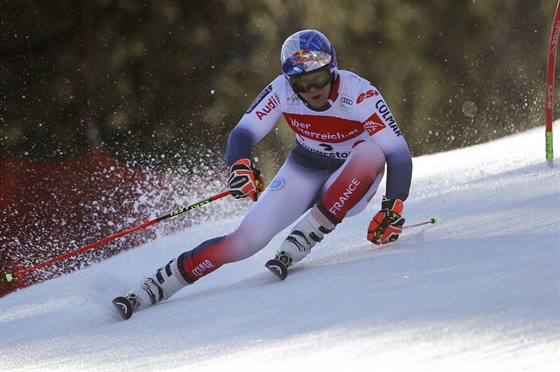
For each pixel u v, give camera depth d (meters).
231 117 56.12
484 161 30.28
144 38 55.38
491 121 65.00
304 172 16.80
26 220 44.28
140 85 55.12
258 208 16.16
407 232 17.39
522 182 20.45
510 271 11.33
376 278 13.14
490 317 9.54
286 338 10.79
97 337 14.31
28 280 34.66
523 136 38.84
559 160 22.88
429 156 40.81
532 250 12.45
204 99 56.00
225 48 56.97
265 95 16.38
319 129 16.19
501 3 65.75
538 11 66.50
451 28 64.94
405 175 15.33
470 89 65.06
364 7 61.69
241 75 56.91
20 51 53.41
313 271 15.30
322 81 15.09
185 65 55.91
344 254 16.84
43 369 12.70
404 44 63.03
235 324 12.41
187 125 55.31
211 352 11.11
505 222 15.61
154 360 11.45
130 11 55.34
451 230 16.28
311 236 15.78
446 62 64.81
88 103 53.88
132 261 24.27
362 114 15.59
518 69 66.00
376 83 62.56
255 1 57.59
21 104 52.62
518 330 9.01
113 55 54.84
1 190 46.66
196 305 14.90
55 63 53.91
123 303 15.36
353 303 11.80
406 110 63.69
